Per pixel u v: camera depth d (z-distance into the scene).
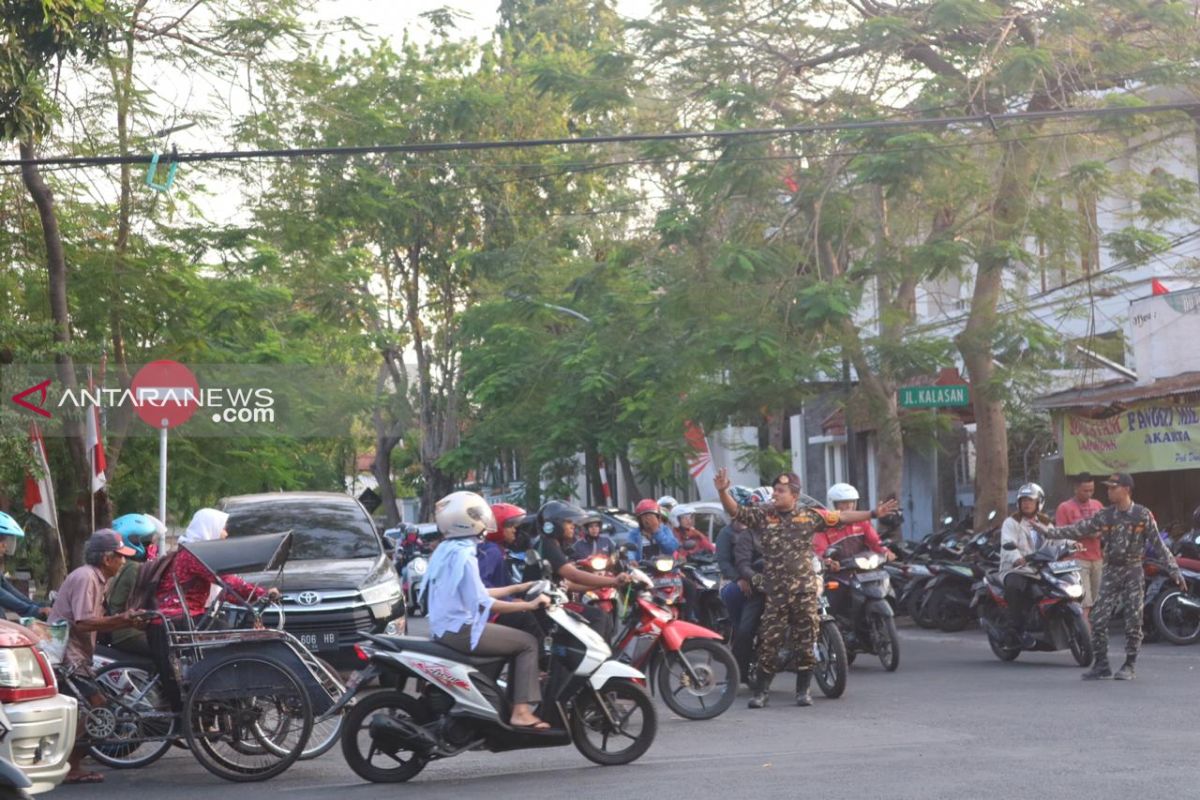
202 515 15.16
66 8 18.25
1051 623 18.91
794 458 50.28
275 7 24.25
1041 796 9.73
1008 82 23.95
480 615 11.77
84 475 24.50
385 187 26.53
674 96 27.45
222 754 12.98
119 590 13.63
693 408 28.69
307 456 42.31
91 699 12.66
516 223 44.84
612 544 17.94
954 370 27.77
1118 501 17.20
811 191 25.31
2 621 10.73
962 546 27.44
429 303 51.72
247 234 26.19
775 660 15.81
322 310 40.25
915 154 23.44
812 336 25.59
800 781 10.77
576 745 12.20
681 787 10.78
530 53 47.50
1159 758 11.15
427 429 54.47
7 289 24.59
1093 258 27.77
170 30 24.09
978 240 25.05
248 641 12.65
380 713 11.91
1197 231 29.17
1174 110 25.16
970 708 14.89
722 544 17.06
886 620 18.89
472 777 12.02
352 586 17.70
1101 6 25.36
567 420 42.12
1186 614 21.30
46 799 11.74
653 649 15.22
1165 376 26.31
